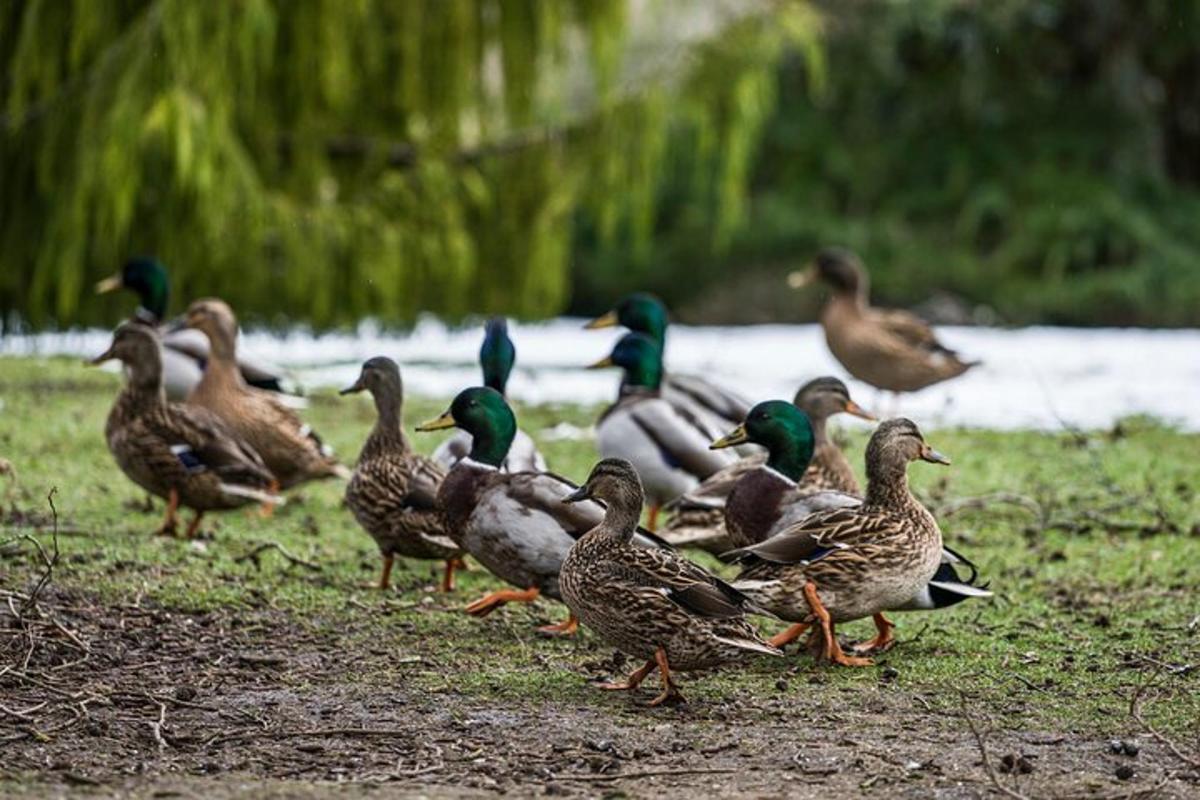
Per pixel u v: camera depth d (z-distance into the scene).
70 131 21.25
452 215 23.81
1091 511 13.12
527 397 20.59
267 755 7.36
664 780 7.06
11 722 7.67
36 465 14.44
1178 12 37.19
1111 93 38.72
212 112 20.52
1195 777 7.17
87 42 21.36
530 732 7.75
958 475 14.95
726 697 8.39
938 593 9.46
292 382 21.09
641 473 12.88
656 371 13.62
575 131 24.81
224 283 22.34
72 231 20.91
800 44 24.78
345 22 22.08
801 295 36.50
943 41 39.50
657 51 32.81
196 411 12.03
